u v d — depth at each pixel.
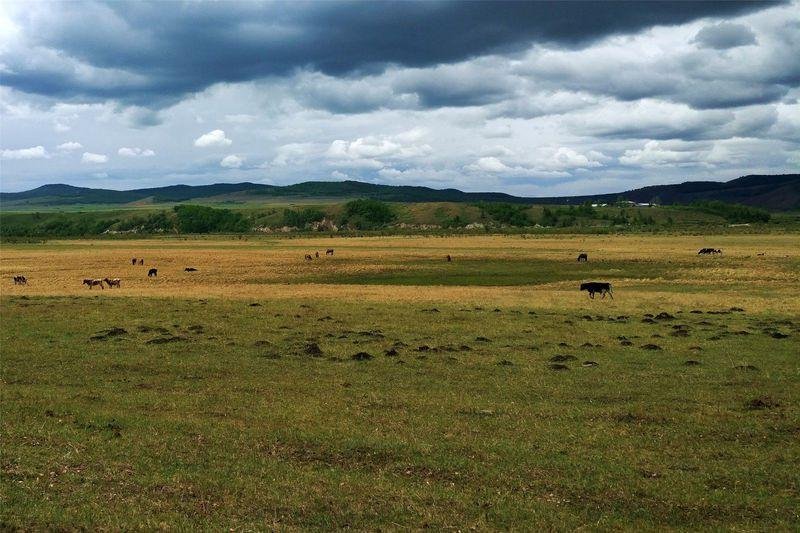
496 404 20.11
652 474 14.38
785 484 13.73
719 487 13.59
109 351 28.16
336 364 25.97
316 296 49.56
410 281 72.88
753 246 120.12
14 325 34.84
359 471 14.54
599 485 13.70
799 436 16.77
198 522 11.71
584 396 21.05
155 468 14.47
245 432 17.17
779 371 24.22
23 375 23.94
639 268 82.19
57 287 62.50
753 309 42.41
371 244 153.75
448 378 23.58
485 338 31.45
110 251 130.62
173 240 196.38
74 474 13.96
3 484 13.20
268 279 74.94
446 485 13.74
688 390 21.64
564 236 185.50
